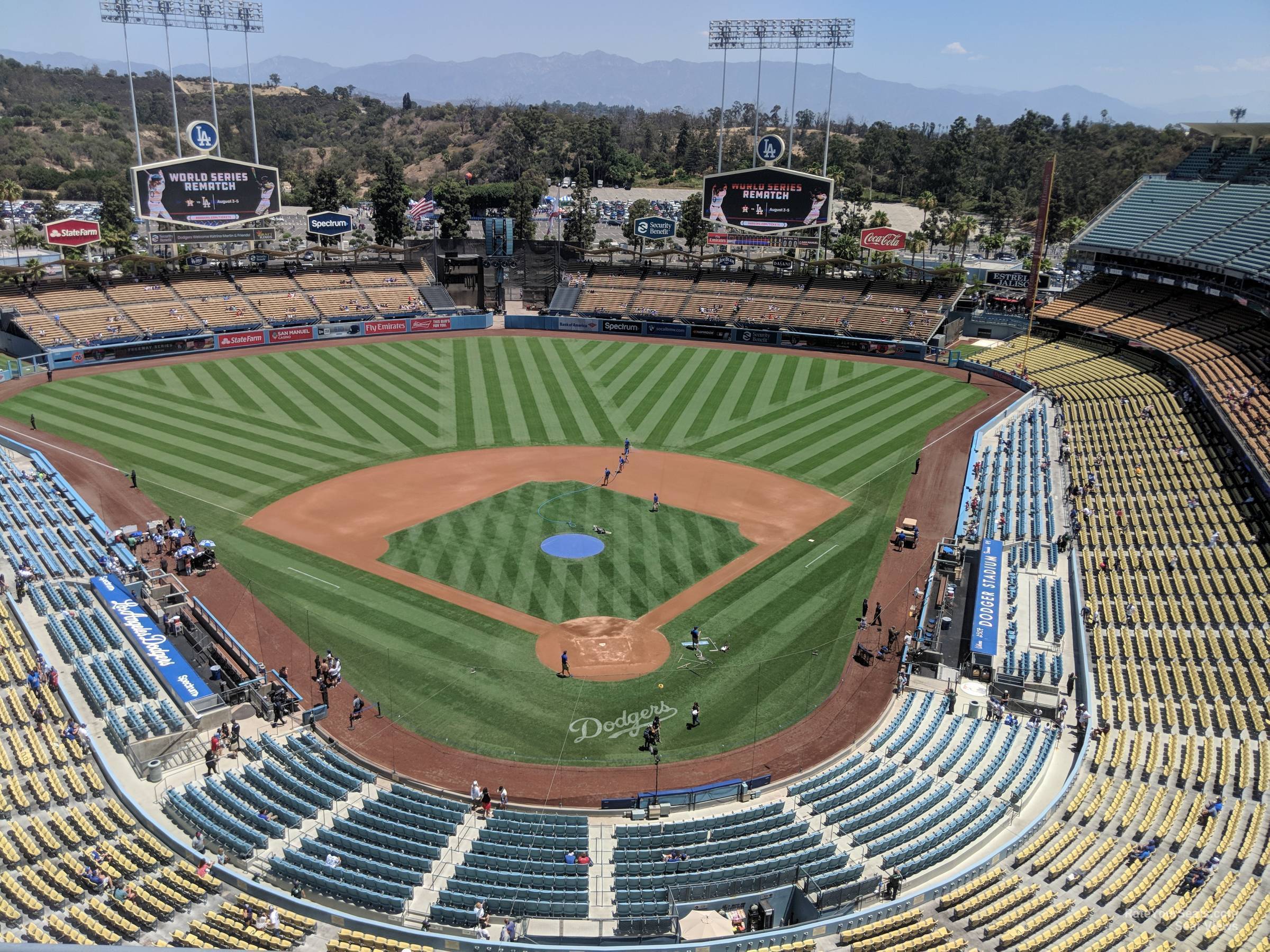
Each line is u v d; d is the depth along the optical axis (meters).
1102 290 92.88
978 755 33.75
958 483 60.38
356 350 93.25
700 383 83.56
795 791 32.28
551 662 39.81
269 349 92.19
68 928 23.83
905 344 92.38
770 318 100.44
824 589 46.47
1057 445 65.88
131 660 37.84
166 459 61.88
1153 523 51.12
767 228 99.06
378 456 63.91
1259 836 28.22
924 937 24.41
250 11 95.06
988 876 27.02
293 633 41.53
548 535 51.97
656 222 107.56
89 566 45.56
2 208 166.50
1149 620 42.12
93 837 28.05
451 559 48.88
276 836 29.19
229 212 97.19
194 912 25.42
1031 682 38.06
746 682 38.81
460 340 98.94
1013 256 159.12
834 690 38.38
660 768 33.69
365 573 47.12
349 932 24.88
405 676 38.59
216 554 48.78
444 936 24.66
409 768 33.28
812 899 26.22
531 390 80.75
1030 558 49.19
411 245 141.38
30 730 32.84
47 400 73.69
